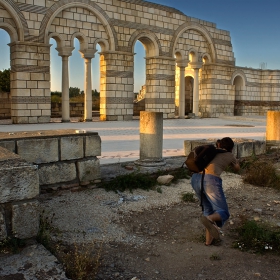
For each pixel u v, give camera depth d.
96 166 7.98
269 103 42.50
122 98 28.77
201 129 21.38
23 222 4.69
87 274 4.41
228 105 37.72
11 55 23.42
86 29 26.28
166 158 10.86
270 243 5.38
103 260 4.84
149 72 31.34
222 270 4.64
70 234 5.58
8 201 4.60
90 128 20.53
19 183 4.65
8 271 4.09
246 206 7.26
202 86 36.38
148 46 31.17
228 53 37.16
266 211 6.96
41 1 23.56
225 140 5.74
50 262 4.33
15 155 5.06
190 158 5.52
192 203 7.36
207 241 5.38
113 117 28.41
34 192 4.77
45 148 7.25
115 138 15.92
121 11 28.02
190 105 40.41
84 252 4.99
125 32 28.42
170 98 32.06
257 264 4.80
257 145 11.78
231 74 37.88
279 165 10.66
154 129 9.34
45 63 24.12
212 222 5.08
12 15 22.48
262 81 42.44
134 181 8.11
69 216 6.30
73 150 7.62
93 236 5.56
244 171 10.12
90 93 26.95
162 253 5.12
